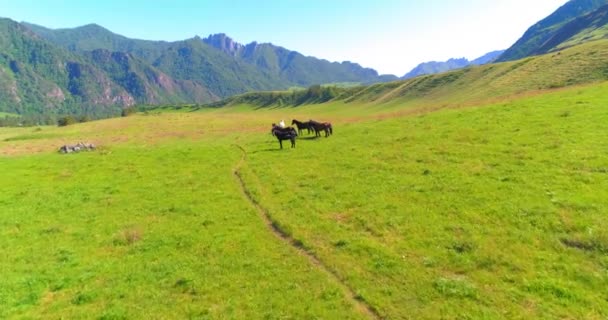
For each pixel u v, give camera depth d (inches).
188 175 1417.3
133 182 1373.0
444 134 1454.2
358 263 635.5
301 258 682.2
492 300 499.2
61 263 759.1
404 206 836.0
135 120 4077.3
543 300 485.4
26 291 653.9
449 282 546.0
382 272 599.2
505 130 1341.0
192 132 2915.8
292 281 608.1
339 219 827.4
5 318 576.4
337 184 1071.6
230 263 687.7
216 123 3496.6
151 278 661.3
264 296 572.4
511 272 551.5
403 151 1317.7
